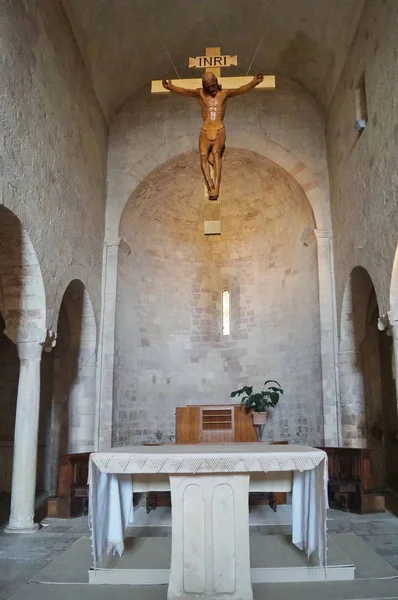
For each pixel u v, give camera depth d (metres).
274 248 13.70
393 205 7.80
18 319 7.96
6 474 11.83
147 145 12.62
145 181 12.70
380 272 8.39
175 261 14.09
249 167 13.08
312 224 12.25
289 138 12.48
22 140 7.31
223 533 4.46
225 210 14.21
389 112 7.97
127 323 12.52
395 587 4.68
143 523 7.46
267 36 11.60
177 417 9.25
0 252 7.70
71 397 11.02
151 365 13.05
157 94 12.88
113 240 12.02
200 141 8.02
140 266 13.22
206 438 9.09
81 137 10.37
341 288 10.92
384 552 5.95
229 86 8.24
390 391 12.84
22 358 7.94
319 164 12.30
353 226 10.01
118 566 5.00
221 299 14.41
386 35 8.12
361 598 4.41
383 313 8.22
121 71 11.98
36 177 7.85
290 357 12.71
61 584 4.82
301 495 5.23
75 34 9.90
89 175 10.94
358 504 8.38
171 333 13.66
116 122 12.81
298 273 12.77
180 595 4.33
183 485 4.55
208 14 11.06
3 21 6.72
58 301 8.76
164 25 11.22
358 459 8.56
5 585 4.96
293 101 12.70
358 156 9.66
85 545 6.17
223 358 13.97
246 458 4.43
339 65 10.96
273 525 7.24
